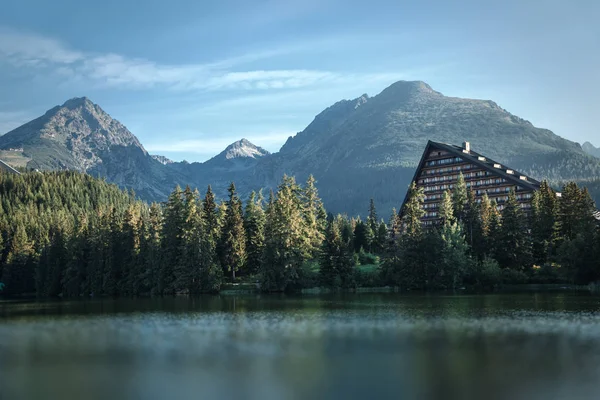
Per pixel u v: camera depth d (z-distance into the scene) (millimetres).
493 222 142000
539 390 37719
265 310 85750
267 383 40000
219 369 44031
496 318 70062
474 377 40719
